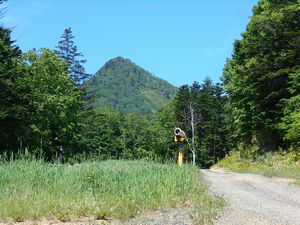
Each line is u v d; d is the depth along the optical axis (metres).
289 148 31.89
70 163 15.72
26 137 33.22
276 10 33.84
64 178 12.48
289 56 31.59
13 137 30.92
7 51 31.06
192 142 70.62
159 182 12.68
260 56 33.94
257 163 33.06
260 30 33.91
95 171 13.14
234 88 38.69
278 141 34.69
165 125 88.31
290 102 30.27
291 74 29.98
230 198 12.89
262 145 36.69
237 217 9.80
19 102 31.09
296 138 29.77
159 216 9.62
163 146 82.50
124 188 12.05
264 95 34.38
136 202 10.63
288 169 24.20
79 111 62.78
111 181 12.57
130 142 92.06
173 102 91.62
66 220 9.23
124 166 15.20
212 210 10.28
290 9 31.44
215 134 76.31
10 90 30.05
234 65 40.41
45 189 11.63
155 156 16.91
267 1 37.97
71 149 49.75
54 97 43.72
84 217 9.58
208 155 76.12
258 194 14.38
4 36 32.16
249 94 35.12
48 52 46.56
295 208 11.84
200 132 77.44
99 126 79.88
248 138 40.22
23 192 11.12
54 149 41.19
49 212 9.58
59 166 13.57
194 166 19.09
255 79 33.62
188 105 78.50
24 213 9.36
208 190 14.16
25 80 32.00
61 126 45.31
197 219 9.22
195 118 77.44
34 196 10.73
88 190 11.91
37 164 13.34
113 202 10.49
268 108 34.69
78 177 12.67
